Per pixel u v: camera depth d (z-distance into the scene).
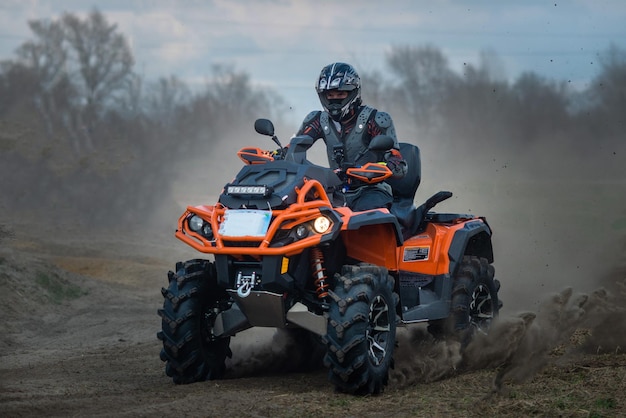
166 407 9.34
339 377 10.12
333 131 12.31
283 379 11.49
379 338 10.61
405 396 10.05
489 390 10.16
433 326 12.61
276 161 10.95
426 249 12.34
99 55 60.69
